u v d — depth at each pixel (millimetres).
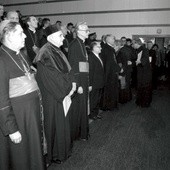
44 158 2400
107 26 8547
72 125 3295
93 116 4414
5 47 2023
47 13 9258
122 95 5500
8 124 1902
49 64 2520
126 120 4426
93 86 4168
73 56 3188
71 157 2982
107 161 2922
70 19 8984
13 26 1972
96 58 4148
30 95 2088
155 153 3160
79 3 8766
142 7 8023
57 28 3748
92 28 8742
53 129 2658
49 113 2596
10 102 1943
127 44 6062
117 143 3430
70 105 3027
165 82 8555
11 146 2090
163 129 3996
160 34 7965
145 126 4129
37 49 3531
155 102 5758
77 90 3145
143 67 5141
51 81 2520
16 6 9664
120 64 5246
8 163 2139
